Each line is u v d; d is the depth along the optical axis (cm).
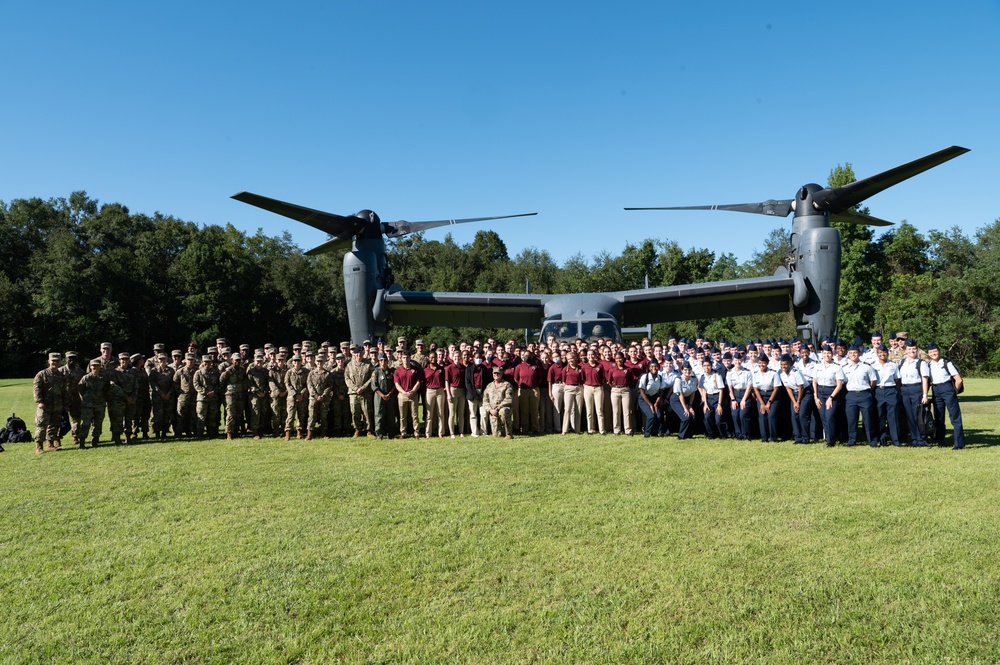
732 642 348
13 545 524
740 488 670
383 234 1641
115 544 523
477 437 1126
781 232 5562
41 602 413
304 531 550
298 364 1160
